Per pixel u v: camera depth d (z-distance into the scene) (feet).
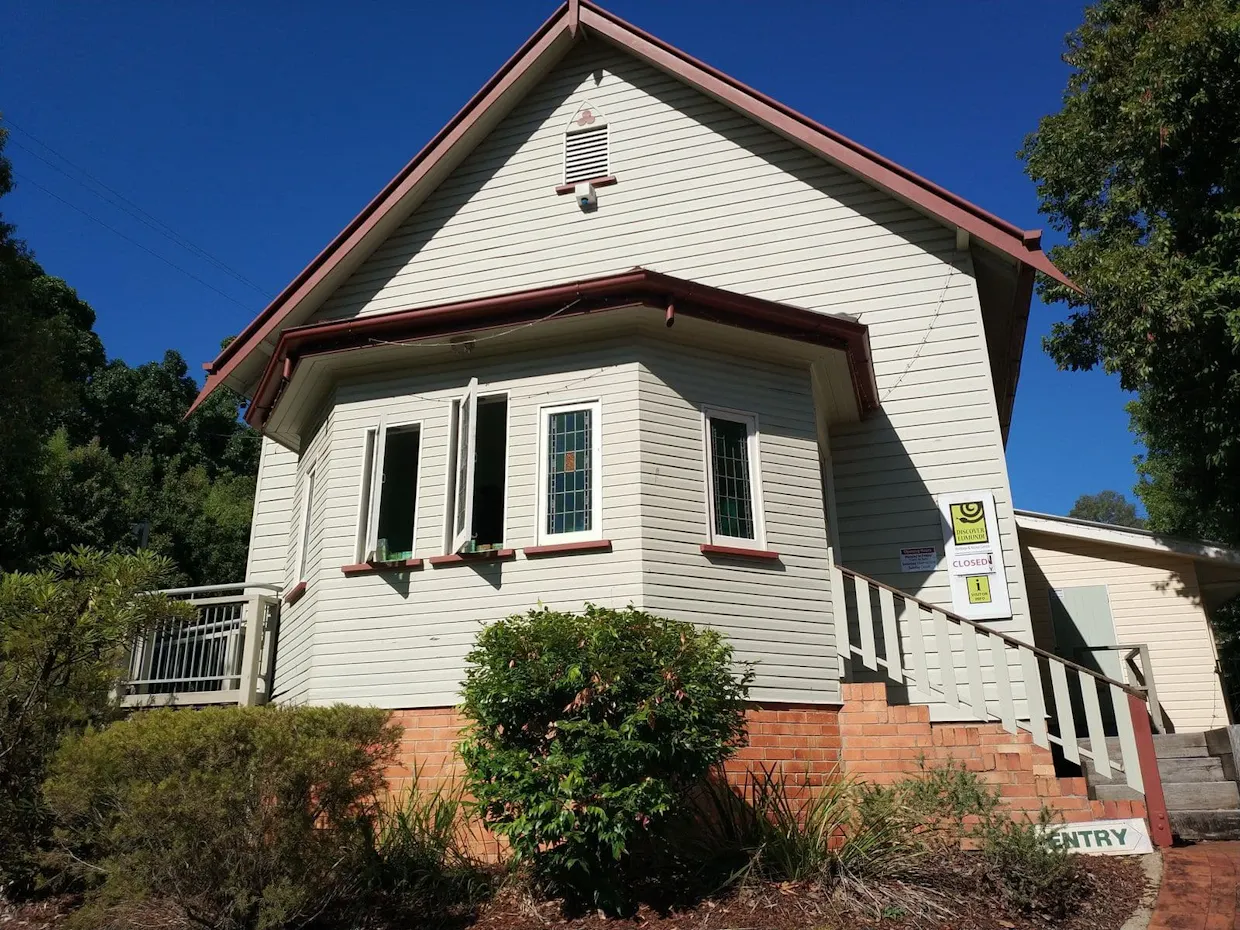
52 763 23.85
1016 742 27.61
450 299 42.70
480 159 44.93
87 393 120.26
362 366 34.60
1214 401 48.67
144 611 28.02
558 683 21.66
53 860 24.29
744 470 32.04
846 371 34.81
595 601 28.89
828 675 30.45
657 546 29.32
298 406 37.55
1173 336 45.91
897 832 22.99
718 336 32.35
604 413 30.96
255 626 35.65
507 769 21.34
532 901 22.41
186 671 35.76
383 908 22.84
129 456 115.03
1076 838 24.71
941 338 38.17
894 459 37.65
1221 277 43.80
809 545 31.91
